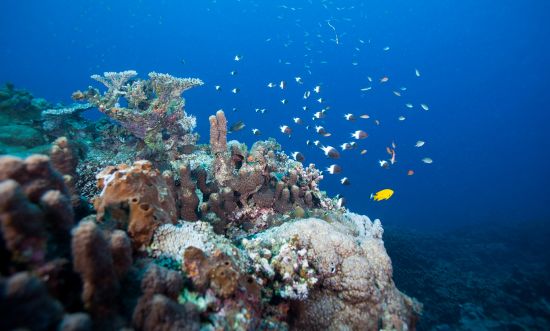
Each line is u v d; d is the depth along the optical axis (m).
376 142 64.12
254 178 5.71
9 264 1.94
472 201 42.41
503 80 84.94
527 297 13.88
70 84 72.44
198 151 8.22
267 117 60.31
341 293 3.95
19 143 6.55
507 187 51.38
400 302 4.26
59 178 2.60
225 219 5.53
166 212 3.54
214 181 5.92
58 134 7.25
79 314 1.73
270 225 5.69
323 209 6.41
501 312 12.65
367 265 4.07
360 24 79.94
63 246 2.33
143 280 2.33
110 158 6.88
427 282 13.30
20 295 1.54
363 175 51.06
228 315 2.78
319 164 44.44
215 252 2.99
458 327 11.68
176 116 7.38
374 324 3.85
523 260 18.94
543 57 80.81
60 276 2.10
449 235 23.30
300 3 71.25
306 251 4.08
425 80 90.44
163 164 6.70
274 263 3.84
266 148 6.99
